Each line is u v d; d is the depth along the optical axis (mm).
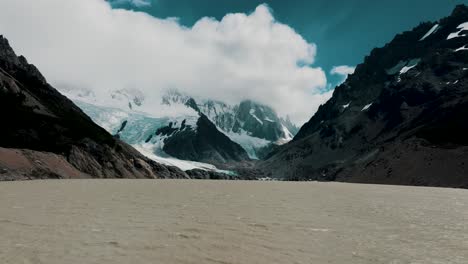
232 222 43125
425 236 38000
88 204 58938
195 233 35719
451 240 36094
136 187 116562
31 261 25297
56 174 177875
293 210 58000
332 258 28156
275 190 128500
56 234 33906
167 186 133500
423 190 153000
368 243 33719
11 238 31797
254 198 83438
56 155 197625
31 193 79750
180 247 30000
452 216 56156
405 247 32562
